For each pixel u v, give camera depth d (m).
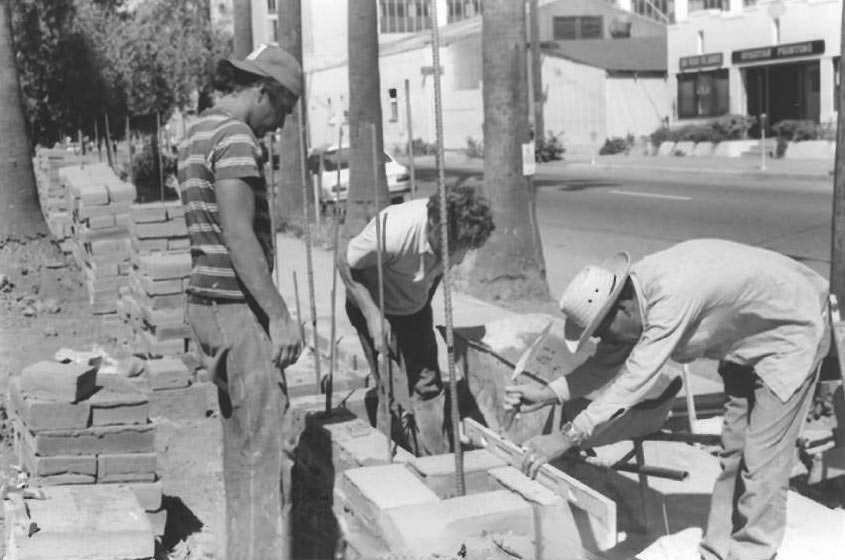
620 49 48.47
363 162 16.00
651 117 46.03
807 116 35.06
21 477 5.80
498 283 12.65
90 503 4.77
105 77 27.83
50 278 13.66
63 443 5.66
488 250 12.70
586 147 45.59
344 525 4.54
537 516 3.99
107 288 11.55
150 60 32.53
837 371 4.64
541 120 42.47
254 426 4.30
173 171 29.23
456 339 6.57
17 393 6.00
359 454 4.84
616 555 4.52
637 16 54.81
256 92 4.31
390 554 3.97
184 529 5.89
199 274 4.27
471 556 3.93
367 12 15.91
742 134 36.28
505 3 12.40
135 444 5.73
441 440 5.87
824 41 33.75
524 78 12.66
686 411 6.23
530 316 6.97
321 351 8.82
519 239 12.66
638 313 4.06
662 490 5.23
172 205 9.38
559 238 18.50
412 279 5.50
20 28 25.50
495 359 6.25
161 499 5.71
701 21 39.09
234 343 4.24
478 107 47.25
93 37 28.42
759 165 30.67
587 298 4.02
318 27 34.44
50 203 17.48
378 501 4.12
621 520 4.92
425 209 5.32
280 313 4.12
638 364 3.94
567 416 5.54
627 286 4.04
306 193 6.58
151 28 33.66
